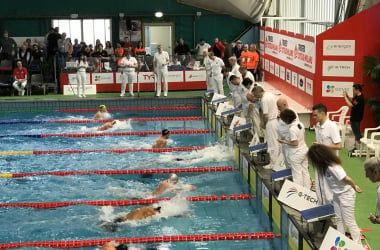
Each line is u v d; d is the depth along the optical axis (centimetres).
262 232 836
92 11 2308
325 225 699
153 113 1805
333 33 1361
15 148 1370
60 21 2338
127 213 919
